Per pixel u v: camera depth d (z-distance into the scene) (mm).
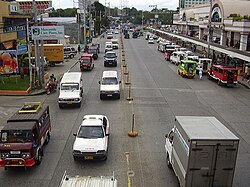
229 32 51406
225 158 11500
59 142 18188
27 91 29500
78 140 16109
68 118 22516
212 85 35062
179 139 12914
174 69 45250
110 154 16594
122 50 69750
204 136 11492
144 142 18250
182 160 12266
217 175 11648
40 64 32156
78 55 61062
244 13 51281
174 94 30188
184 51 54094
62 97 24859
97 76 38750
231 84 34125
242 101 28297
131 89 31781
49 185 13570
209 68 39500
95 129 16797
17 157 14336
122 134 19422
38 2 39969
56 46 46281
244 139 19078
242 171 15055
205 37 65938
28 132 14578
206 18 62594
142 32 140875
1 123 21406
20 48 36531
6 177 14234
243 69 39781
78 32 79375
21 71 35188
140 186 13516
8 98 28078
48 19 88938
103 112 23953
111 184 10148
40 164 15469
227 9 51406
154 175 14477
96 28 126188
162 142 18281
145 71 42812
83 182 10266
